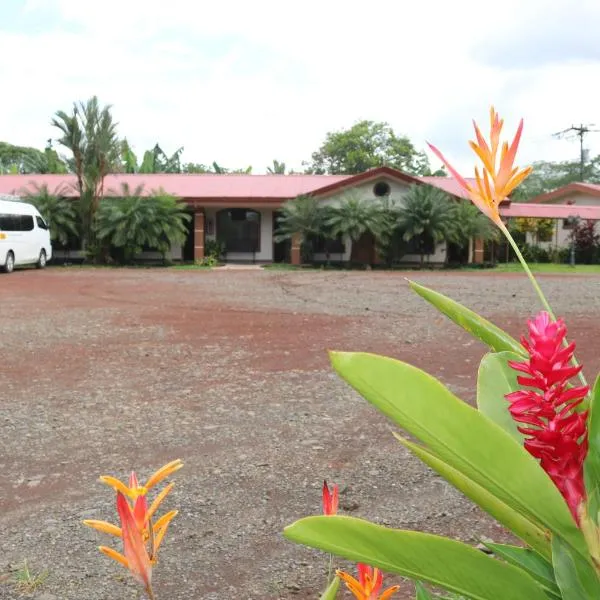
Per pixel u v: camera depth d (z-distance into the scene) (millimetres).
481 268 27891
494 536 3270
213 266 27109
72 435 4867
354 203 26125
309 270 25812
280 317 11359
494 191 961
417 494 3793
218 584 2828
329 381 6574
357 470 4164
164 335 9414
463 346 8508
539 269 28031
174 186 29125
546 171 62781
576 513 767
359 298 14539
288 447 4605
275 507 3613
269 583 2832
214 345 8625
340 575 1095
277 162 41938
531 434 784
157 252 27969
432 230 26156
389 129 56438
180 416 5355
